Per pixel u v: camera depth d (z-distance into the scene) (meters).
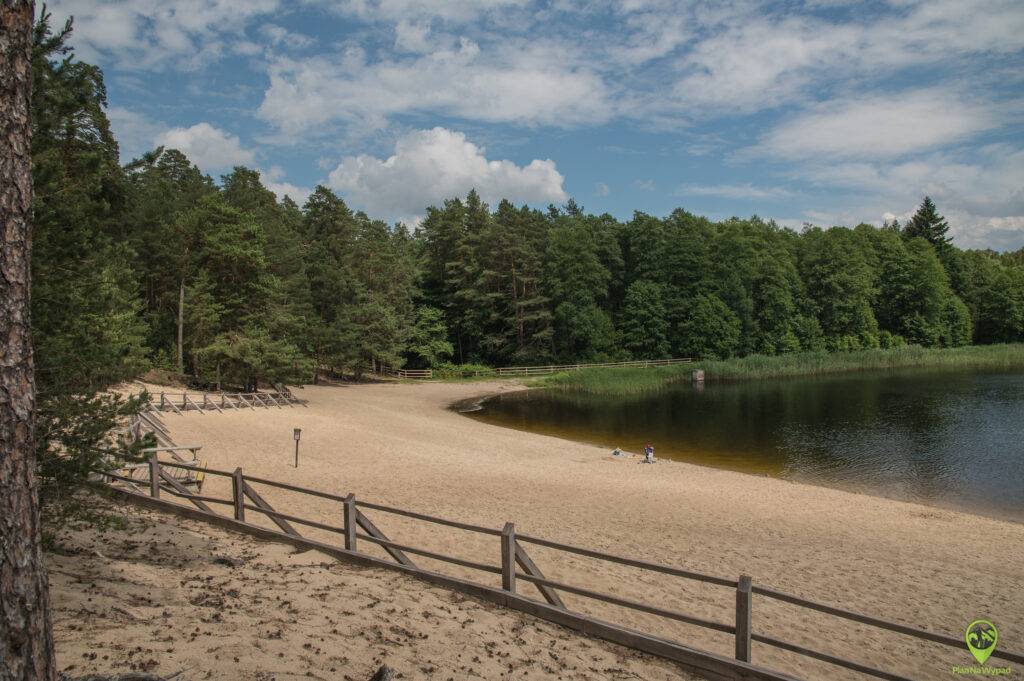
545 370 70.50
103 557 7.81
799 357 72.50
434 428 34.72
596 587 10.62
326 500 15.95
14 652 3.01
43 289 7.18
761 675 6.07
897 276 87.94
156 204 43.72
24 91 3.24
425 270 79.31
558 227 96.19
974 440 32.00
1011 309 89.50
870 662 8.97
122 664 4.81
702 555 13.59
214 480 17.70
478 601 7.72
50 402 7.13
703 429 37.00
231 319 43.28
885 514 19.62
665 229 84.19
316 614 6.68
